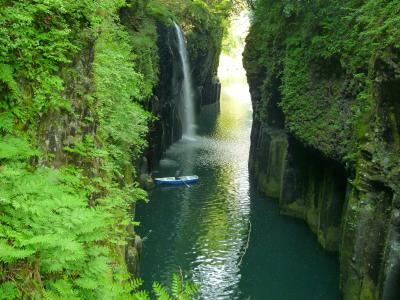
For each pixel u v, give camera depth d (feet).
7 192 19.65
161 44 98.99
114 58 49.19
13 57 23.50
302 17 75.36
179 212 75.31
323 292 54.34
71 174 27.32
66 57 27.61
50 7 25.32
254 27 98.37
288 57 75.82
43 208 19.93
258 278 56.49
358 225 47.70
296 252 63.77
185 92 136.87
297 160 75.00
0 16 23.12
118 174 43.88
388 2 48.57
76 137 29.22
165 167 100.17
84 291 20.24
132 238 43.34
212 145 124.88
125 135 48.62
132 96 64.64
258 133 96.07
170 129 115.96
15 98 22.98
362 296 46.42
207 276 55.83
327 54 64.64
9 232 17.88
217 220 73.20
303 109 69.87
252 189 89.66
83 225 20.77
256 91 98.48
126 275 25.05
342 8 57.88
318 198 69.87
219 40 173.68
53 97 25.54
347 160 54.70
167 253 60.90
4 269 17.63
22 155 21.85
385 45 44.27
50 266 18.47
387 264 41.96
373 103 48.19
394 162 44.24
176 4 130.21
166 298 20.85
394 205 42.52
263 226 71.72
